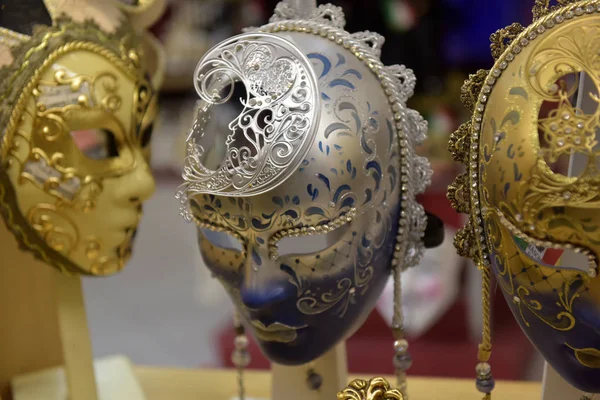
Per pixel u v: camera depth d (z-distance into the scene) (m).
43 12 0.86
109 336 1.89
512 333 1.28
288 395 1.00
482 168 0.69
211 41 2.09
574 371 0.70
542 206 0.64
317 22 0.81
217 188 0.72
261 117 0.73
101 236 0.93
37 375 1.16
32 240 0.91
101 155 1.01
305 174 0.71
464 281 1.31
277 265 0.75
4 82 0.83
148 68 1.06
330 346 0.82
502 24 1.35
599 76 0.61
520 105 0.65
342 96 0.74
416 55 1.35
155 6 0.98
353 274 0.77
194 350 1.79
